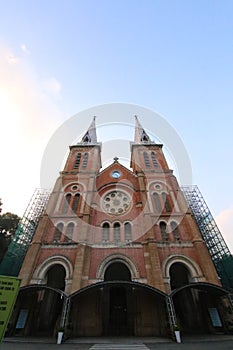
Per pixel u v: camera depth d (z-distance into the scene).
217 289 17.62
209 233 27.45
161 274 19.23
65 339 15.17
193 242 22.27
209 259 20.53
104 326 19.58
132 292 20.23
